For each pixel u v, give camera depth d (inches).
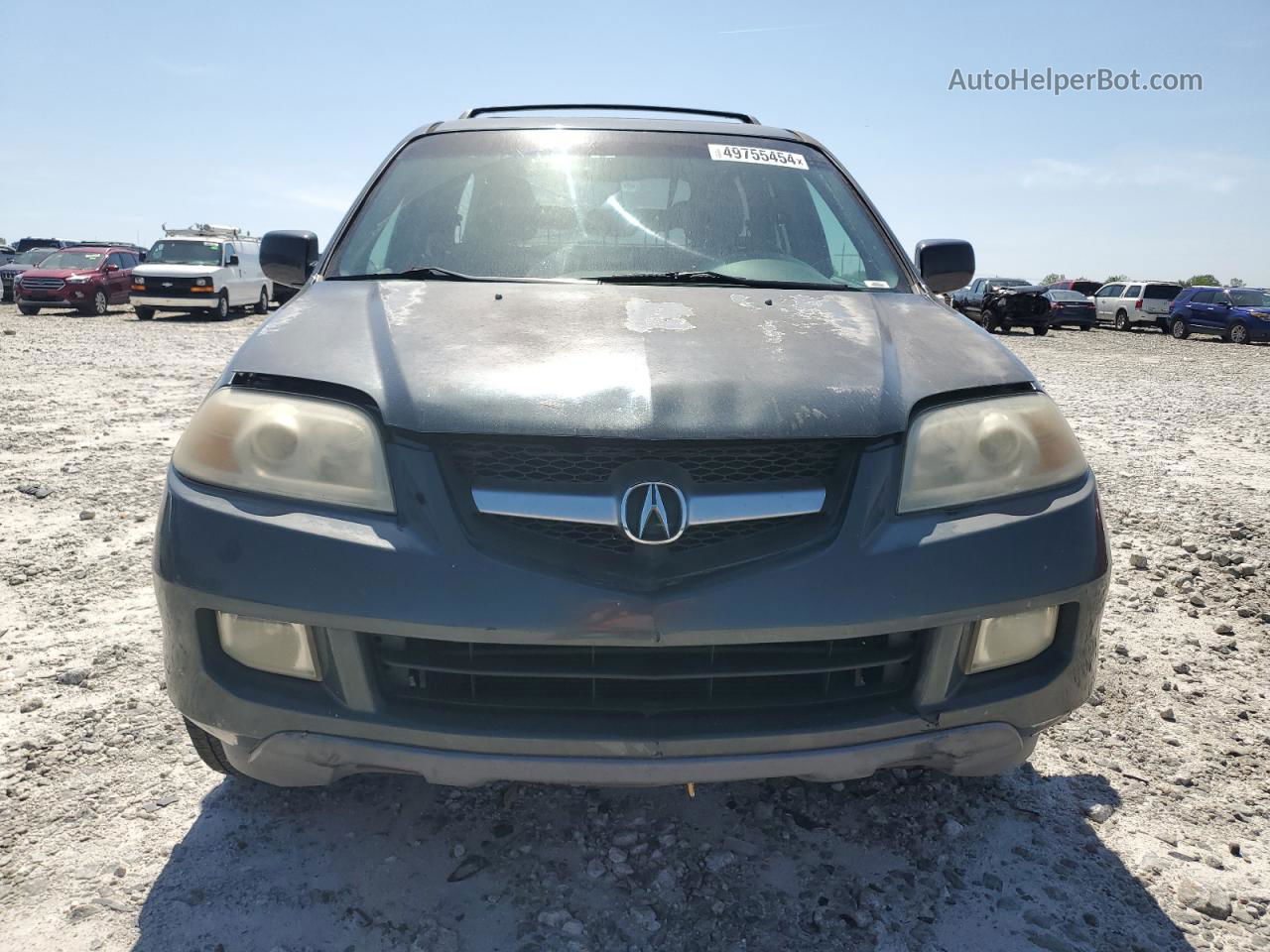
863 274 106.6
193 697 69.4
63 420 285.9
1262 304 1011.3
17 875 77.9
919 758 70.6
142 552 161.0
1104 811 90.4
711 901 76.1
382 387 71.0
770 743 66.8
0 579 147.1
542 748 66.0
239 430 70.7
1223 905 76.8
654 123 123.8
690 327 82.2
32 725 102.0
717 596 64.9
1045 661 73.2
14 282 884.0
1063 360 707.4
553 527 66.9
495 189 109.9
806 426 68.8
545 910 74.4
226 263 874.8
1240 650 131.5
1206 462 269.0
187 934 71.4
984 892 78.4
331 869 79.2
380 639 67.6
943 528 69.4
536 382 70.9
